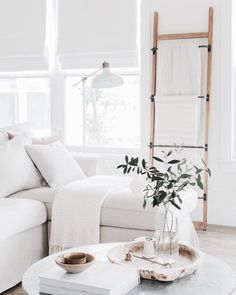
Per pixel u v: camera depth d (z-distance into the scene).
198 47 4.32
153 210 2.89
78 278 1.74
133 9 4.59
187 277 1.90
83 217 3.02
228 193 4.40
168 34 4.46
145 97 4.64
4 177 3.20
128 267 1.92
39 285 1.76
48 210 3.18
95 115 5.05
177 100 4.38
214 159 4.43
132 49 4.61
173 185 2.03
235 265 3.26
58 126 5.10
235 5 4.34
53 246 3.09
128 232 2.97
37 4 4.98
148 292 1.75
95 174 3.90
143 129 4.66
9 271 2.76
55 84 5.07
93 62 4.82
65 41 4.89
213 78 4.39
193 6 4.41
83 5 4.79
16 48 5.09
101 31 4.73
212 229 4.29
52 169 3.43
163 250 2.01
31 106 5.30
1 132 3.69
